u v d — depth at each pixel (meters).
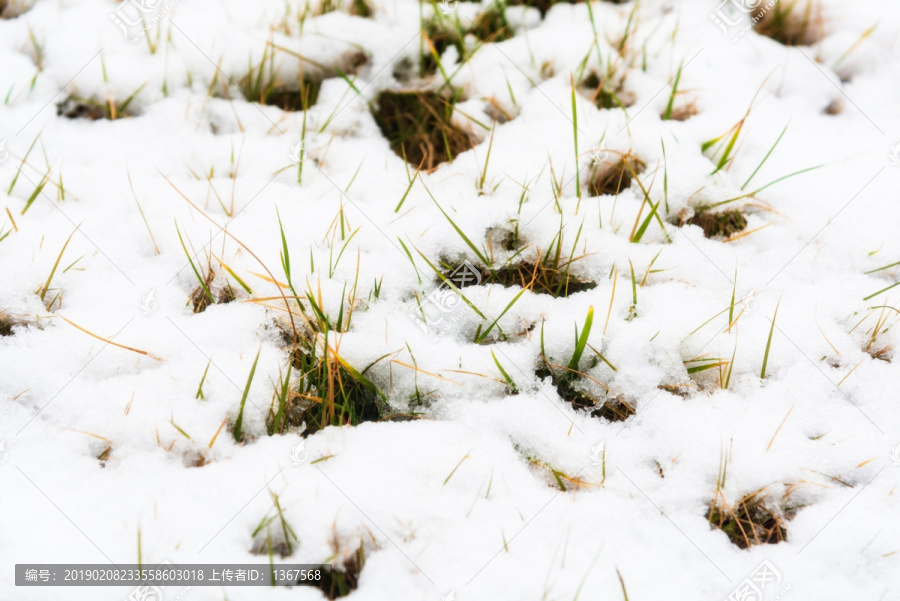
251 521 2.19
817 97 2.42
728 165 2.36
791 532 2.20
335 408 2.25
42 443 2.21
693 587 2.18
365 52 2.43
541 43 2.44
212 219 2.31
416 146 2.39
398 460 2.21
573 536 2.19
